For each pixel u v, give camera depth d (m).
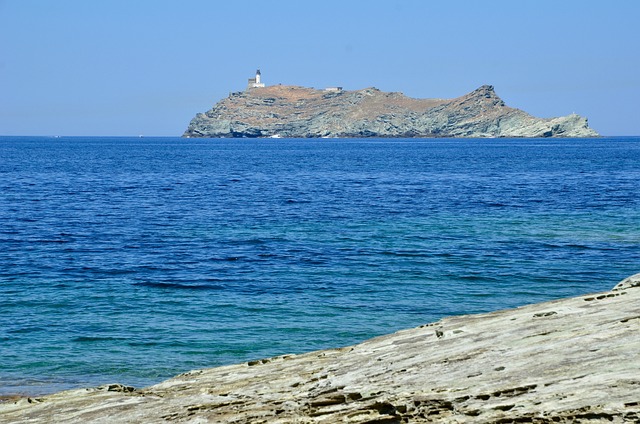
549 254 41.06
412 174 121.06
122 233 50.47
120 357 23.66
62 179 106.81
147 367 22.77
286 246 44.41
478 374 12.61
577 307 16.31
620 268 37.22
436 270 36.78
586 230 50.50
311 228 52.72
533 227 52.41
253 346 24.64
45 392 20.66
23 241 46.66
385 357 15.09
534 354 12.98
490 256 40.50
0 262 39.34
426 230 51.16
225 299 31.17
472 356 13.74
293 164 159.88
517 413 10.73
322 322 27.42
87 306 30.03
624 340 12.65
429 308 29.41
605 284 33.72
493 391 11.62
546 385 11.40
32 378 21.83
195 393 15.12
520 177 110.75
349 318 27.97
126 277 35.75
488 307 29.55
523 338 14.21
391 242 45.69
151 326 27.05
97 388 16.98
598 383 10.99
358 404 12.28
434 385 12.52
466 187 91.38
